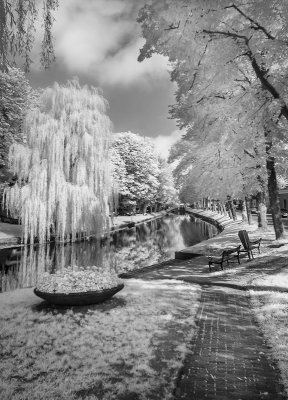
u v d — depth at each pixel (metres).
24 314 8.43
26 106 41.25
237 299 9.62
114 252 28.72
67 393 4.71
